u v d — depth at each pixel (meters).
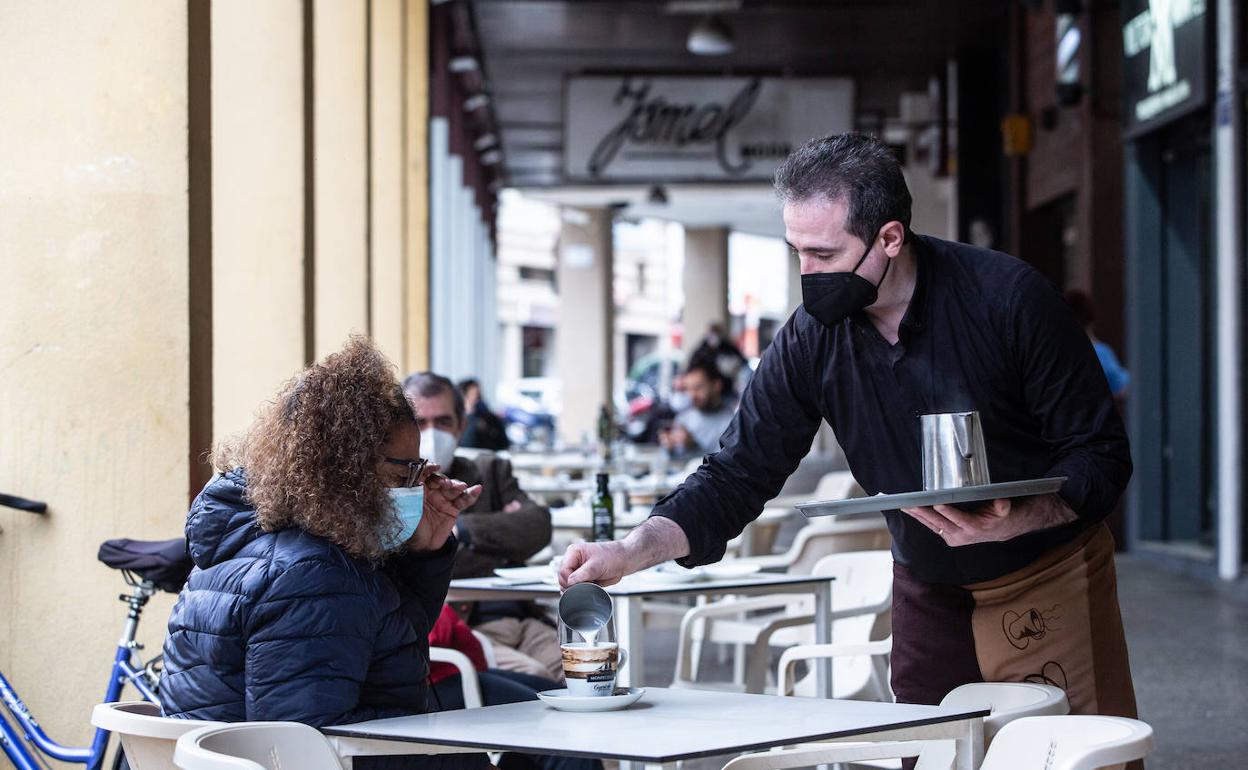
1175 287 10.98
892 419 2.79
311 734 2.23
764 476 2.97
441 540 2.67
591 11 15.82
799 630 5.07
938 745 2.50
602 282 28.67
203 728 2.14
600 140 17.11
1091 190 11.85
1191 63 9.77
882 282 2.66
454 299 14.93
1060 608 2.78
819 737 2.10
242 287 5.88
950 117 17.92
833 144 2.64
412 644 2.51
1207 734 5.31
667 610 5.87
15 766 3.77
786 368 2.91
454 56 15.69
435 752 2.24
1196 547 10.62
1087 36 11.96
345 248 8.54
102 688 4.15
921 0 15.26
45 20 4.17
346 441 2.44
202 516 2.48
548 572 4.09
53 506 4.16
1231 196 9.28
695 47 15.16
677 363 38.25
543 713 2.36
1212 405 10.20
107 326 4.17
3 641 4.16
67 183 4.18
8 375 4.17
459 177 16.20
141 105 4.17
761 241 47.38
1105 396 2.69
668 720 2.25
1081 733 2.13
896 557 2.94
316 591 2.38
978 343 2.69
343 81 8.57
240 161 5.88
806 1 15.48
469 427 11.93
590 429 28.53
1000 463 2.75
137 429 4.17
